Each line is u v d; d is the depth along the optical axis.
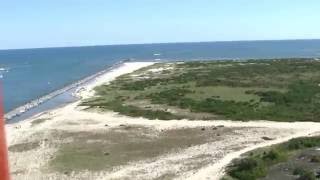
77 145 50.44
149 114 66.44
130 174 39.78
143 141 51.69
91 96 90.56
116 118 65.44
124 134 55.41
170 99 78.12
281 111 66.56
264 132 54.84
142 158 44.81
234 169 39.69
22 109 80.50
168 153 46.44
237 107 69.56
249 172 38.34
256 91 83.44
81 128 59.53
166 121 62.38
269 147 47.03
